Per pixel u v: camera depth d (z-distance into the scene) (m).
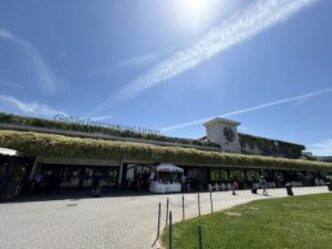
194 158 27.59
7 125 20.95
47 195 17.73
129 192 21.91
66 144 19.23
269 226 8.59
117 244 6.79
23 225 8.60
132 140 28.45
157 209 12.95
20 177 19.05
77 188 23.23
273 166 36.84
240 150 41.78
